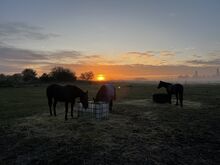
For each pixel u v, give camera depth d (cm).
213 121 993
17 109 1362
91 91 3142
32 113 1205
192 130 826
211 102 1712
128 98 2112
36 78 7881
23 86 5000
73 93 1016
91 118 1037
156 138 717
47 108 1410
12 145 654
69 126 878
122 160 534
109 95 1203
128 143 662
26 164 520
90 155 566
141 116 1118
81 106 1073
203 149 612
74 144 655
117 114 1177
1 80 5956
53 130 819
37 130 820
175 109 1351
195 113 1205
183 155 566
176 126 892
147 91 3344
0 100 1930
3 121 991
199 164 509
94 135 749
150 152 586
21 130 823
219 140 700
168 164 511
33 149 616
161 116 1116
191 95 2420
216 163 515
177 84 1515
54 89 1063
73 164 516
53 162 529
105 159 541
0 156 569
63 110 1312
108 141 682
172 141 685
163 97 1620
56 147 630
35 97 2258
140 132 792
